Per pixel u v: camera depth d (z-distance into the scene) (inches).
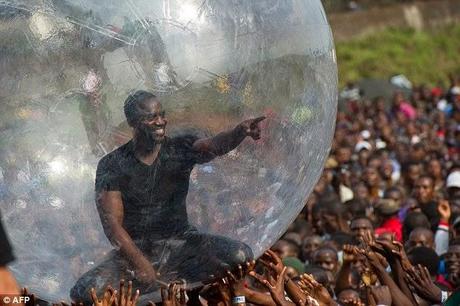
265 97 270.8
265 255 320.8
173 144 261.4
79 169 259.4
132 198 261.0
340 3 2052.2
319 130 287.4
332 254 481.1
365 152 963.3
